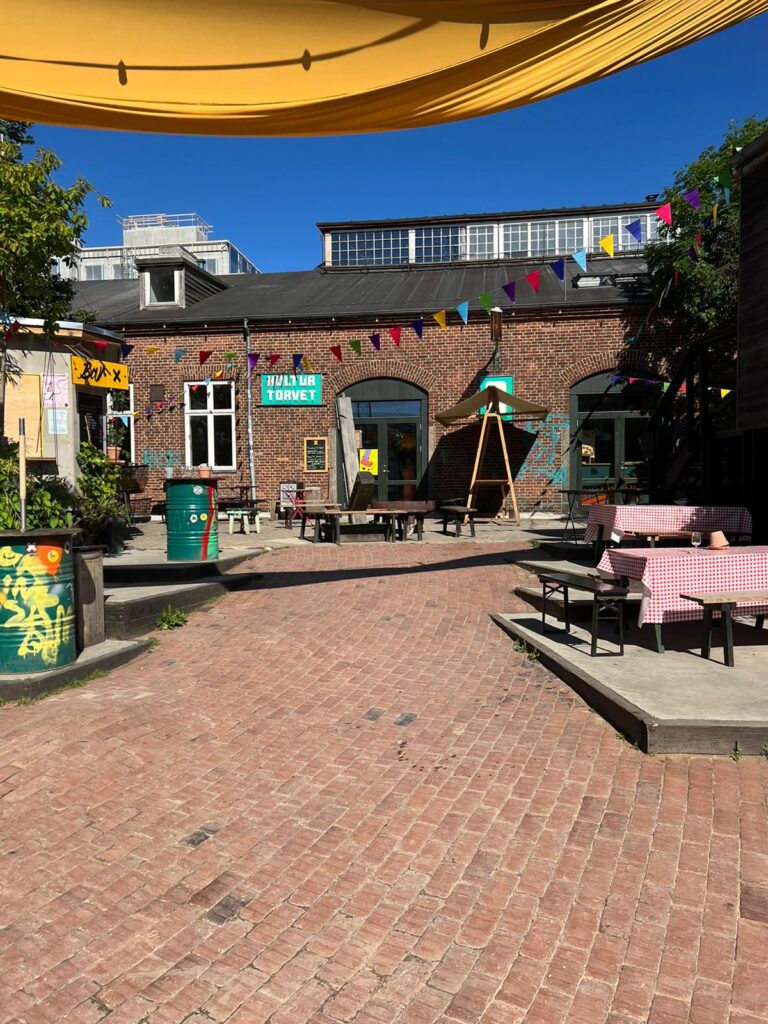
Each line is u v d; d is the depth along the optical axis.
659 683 5.07
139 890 3.16
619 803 3.75
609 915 2.93
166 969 2.69
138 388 17.17
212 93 4.48
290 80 4.43
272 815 3.77
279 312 16.95
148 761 4.34
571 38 4.23
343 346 16.44
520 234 24.00
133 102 4.47
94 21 4.11
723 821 3.56
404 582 8.83
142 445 17.22
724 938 2.79
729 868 3.20
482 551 10.73
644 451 13.44
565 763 4.21
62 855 3.42
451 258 24.31
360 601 8.03
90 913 3.01
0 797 3.88
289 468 16.70
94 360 11.93
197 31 4.19
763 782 3.92
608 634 6.54
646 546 8.73
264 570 9.84
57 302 9.88
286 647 6.57
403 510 11.70
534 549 10.73
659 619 5.76
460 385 16.09
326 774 4.20
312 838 3.55
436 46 4.28
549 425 15.83
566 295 16.28
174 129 4.64
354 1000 2.53
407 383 16.36
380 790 4.00
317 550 11.30
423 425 16.36
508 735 4.62
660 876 3.16
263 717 5.04
